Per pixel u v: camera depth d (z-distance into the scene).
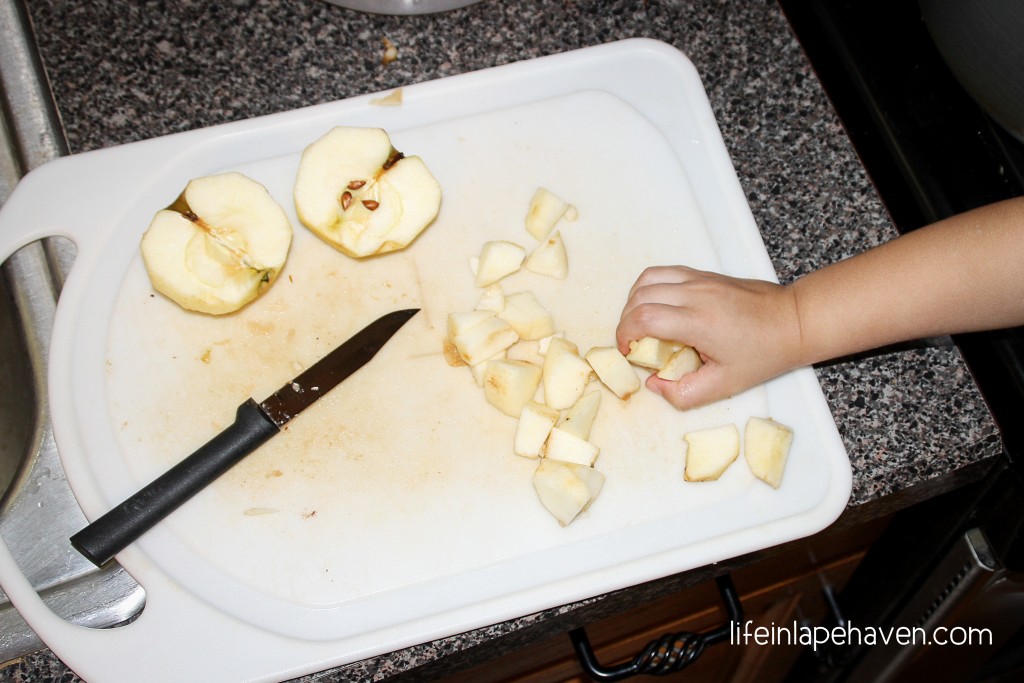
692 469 0.78
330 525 0.76
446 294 0.83
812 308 0.76
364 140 0.81
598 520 0.77
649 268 0.81
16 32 0.90
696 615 1.05
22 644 0.73
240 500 0.76
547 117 0.88
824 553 1.01
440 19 0.92
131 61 0.89
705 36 0.93
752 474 0.79
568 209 0.85
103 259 0.82
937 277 0.74
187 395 0.79
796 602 1.15
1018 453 0.80
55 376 0.78
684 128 0.88
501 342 0.80
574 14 0.93
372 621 0.74
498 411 0.79
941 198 0.85
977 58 0.78
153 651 0.72
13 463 0.83
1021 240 0.72
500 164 0.87
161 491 0.73
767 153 0.90
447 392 0.80
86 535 0.72
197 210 0.79
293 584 0.75
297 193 0.80
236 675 0.72
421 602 0.74
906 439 0.80
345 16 0.92
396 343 0.81
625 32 0.93
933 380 0.82
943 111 0.88
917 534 0.95
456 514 0.77
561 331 0.82
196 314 0.81
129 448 0.78
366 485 0.77
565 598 0.74
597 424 0.80
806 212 0.88
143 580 0.74
